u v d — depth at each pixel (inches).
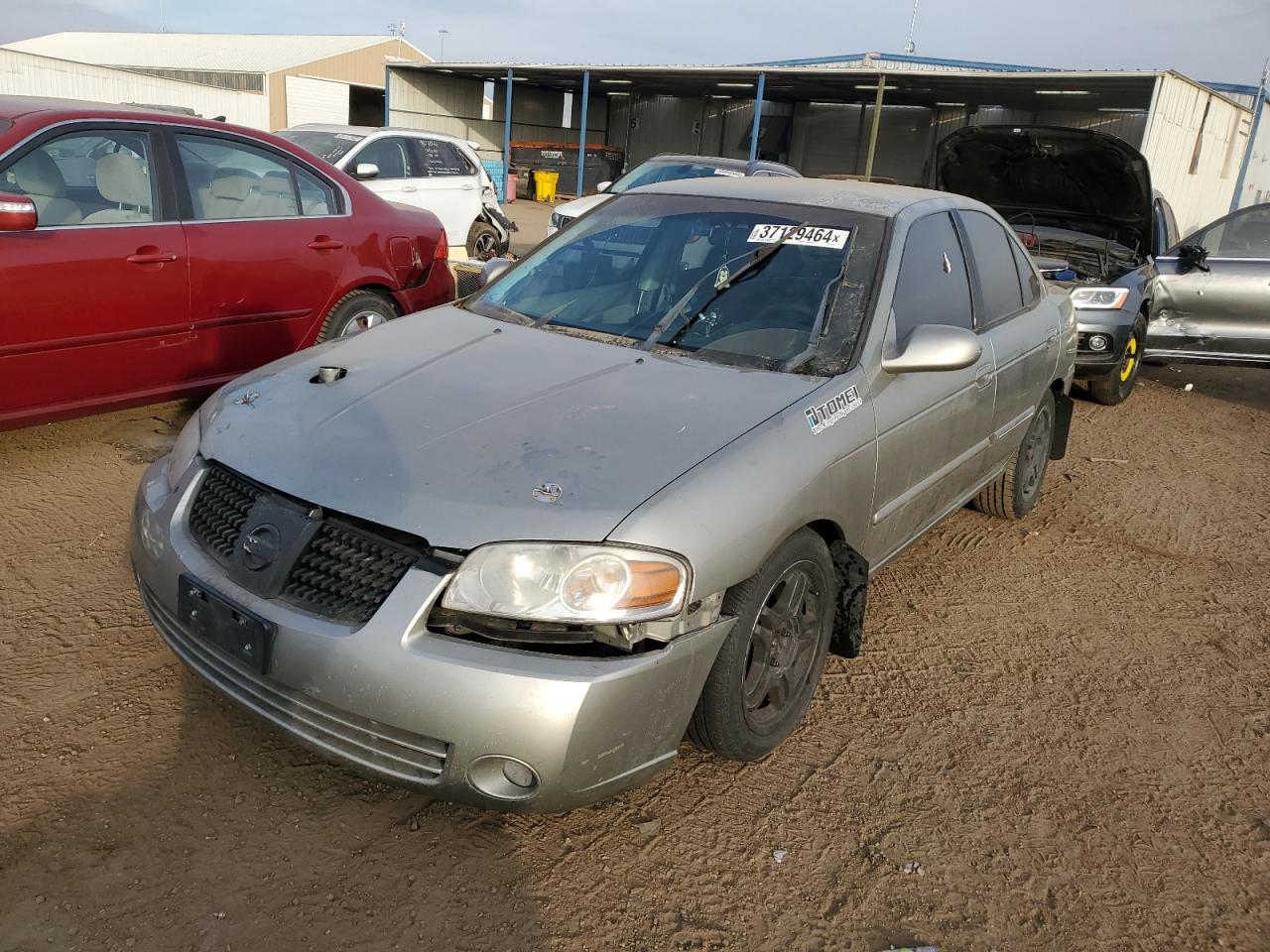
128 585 138.5
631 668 86.6
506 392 108.5
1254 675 145.1
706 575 91.1
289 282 200.7
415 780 87.1
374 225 219.5
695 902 92.0
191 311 184.4
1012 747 122.0
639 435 99.6
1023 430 179.5
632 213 151.2
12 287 157.8
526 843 97.8
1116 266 295.7
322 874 91.5
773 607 107.8
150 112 186.4
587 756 85.8
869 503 121.0
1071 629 155.6
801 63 1095.6
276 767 105.2
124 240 173.0
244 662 91.4
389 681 84.6
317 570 91.5
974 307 155.2
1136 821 109.9
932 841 103.5
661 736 92.3
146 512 106.3
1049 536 194.1
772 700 111.1
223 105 1177.4
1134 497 223.1
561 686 83.4
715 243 138.6
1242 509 220.1
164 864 90.7
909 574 171.3
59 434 194.7
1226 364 315.6
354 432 99.8
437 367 116.2
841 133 1398.9
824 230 136.5
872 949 88.6
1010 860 101.9
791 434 105.2
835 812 106.6
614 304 135.3
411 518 88.1
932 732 123.7
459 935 86.0
